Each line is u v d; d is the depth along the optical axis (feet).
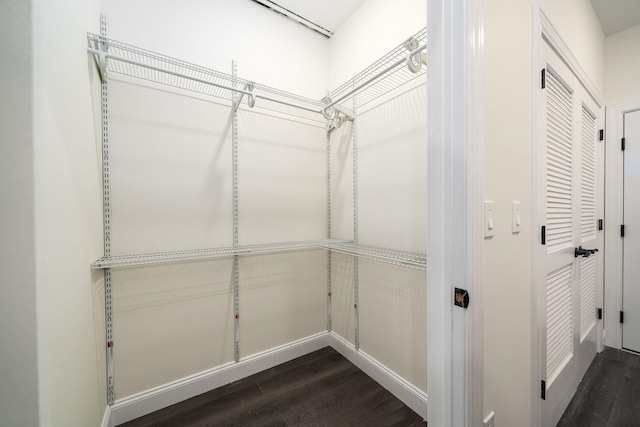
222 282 5.33
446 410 2.36
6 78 1.67
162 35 4.64
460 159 2.21
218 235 5.29
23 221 1.72
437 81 2.36
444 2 2.29
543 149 3.48
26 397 1.74
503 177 2.73
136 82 4.45
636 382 5.14
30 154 1.73
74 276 2.68
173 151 4.79
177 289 4.84
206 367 5.13
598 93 5.91
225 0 5.32
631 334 6.24
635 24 5.99
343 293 6.46
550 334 3.85
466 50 2.16
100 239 3.98
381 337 5.34
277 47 6.04
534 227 3.31
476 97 2.24
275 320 6.05
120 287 4.30
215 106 5.23
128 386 4.37
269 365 5.86
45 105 1.95
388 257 4.32
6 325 1.69
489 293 2.53
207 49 5.10
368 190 5.73
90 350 3.32
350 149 6.26
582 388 4.98
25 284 1.73
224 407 4.64
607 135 6.41
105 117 4.14
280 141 6.13
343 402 4.75
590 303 5.72
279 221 6.12
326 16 6.16
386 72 4.48
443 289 2.35
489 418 2.57
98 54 3.52
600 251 6.26
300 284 6.45
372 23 5.49
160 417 4.41
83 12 3.20
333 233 6.86
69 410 2.43
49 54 2.08
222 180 5.33
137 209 4.45
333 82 6.73
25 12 1.72
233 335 5.46
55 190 2.17
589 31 5.24
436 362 2.45
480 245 2.31
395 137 5.04
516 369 3.01
